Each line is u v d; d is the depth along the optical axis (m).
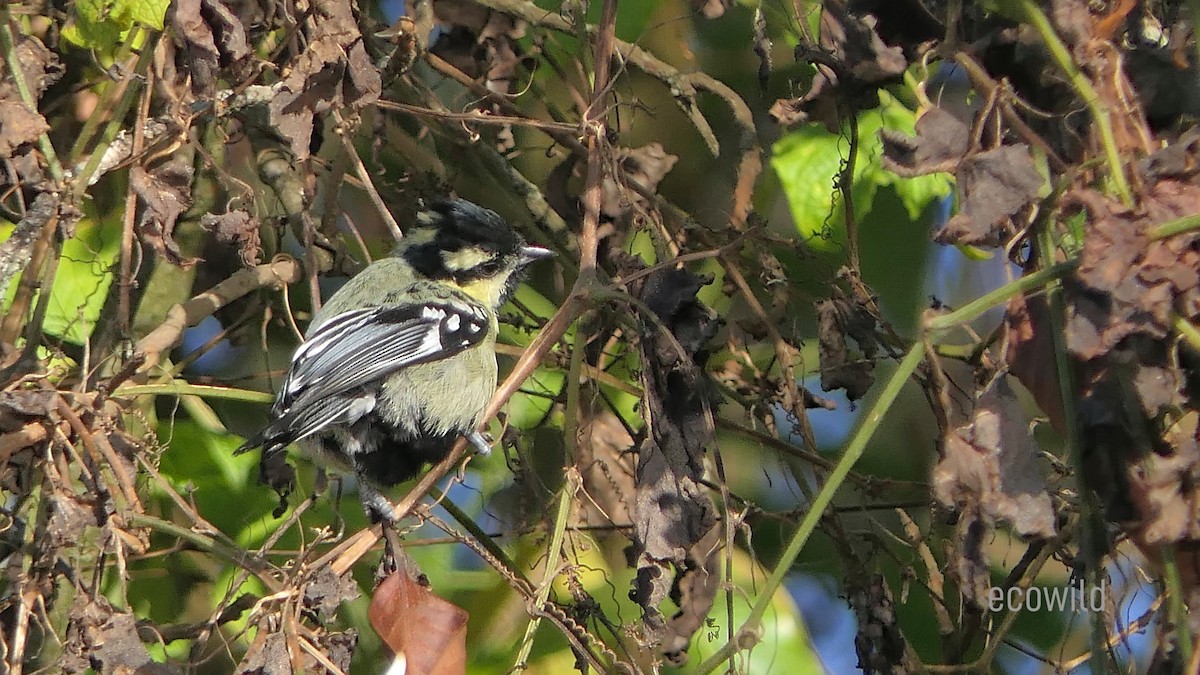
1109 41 6.62
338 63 8.21
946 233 6.32
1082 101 6.60
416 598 7.61
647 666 9.00
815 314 10.45
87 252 10.04
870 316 9.69
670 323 8.77
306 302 11.67
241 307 11.02
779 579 7.21
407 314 9.88
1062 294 6.61
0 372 8.31
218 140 10.24
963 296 11.84
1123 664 7.91
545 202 11.38
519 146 12.34
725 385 10.45
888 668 8.99
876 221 11.50
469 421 10.00
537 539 10.77
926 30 8.12
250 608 8.19
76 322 9.74
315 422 9.20
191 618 10.30
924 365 9.58
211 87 7.93
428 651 7.48
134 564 10.07
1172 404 6.07
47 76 8.35
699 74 10.94
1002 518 6.33
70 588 8.62
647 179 10.58
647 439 8.41
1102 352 5.99
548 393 11.15
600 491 10.55
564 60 12.00
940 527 10.23
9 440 7.40
